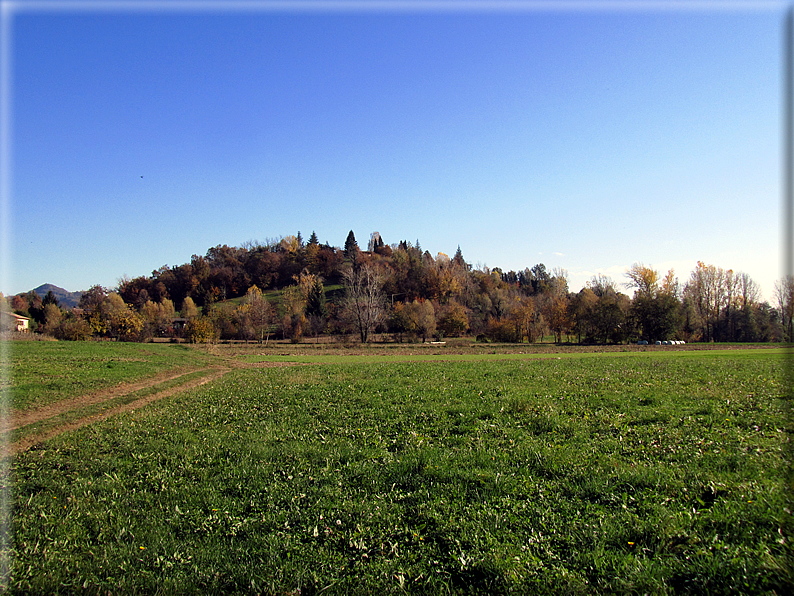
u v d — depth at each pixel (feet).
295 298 378.12
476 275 489.26
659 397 55.67
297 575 21.72
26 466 40.88
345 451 39.47
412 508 27.78
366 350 207.41
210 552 24.29
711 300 297.12
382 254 580.71
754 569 19.15
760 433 38.52
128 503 31.22
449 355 172.86
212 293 461.37
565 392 62.54
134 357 139.54
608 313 265.95
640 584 19.25
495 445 38.93
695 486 27.84
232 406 65.00
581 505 26.99
